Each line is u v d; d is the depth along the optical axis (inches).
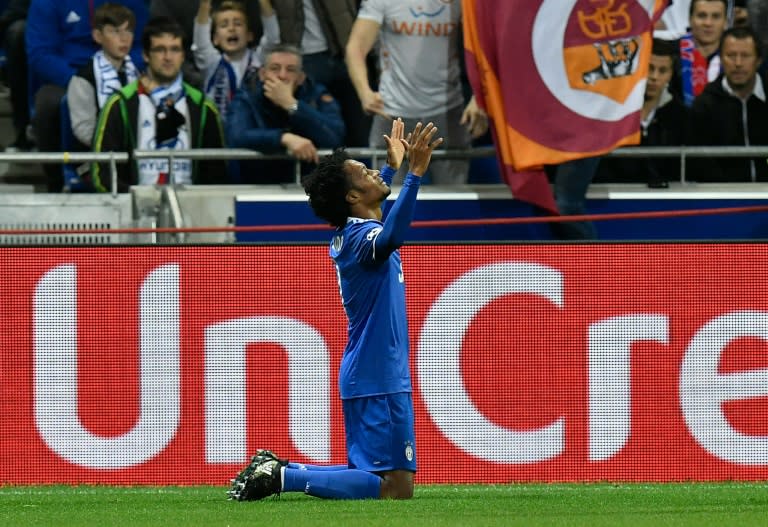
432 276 1061.8
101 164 1457.9
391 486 820.6
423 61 1455.5
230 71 1552.7
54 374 1061.1
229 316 1063.6
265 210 1400.1
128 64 1547.7
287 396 1062.4
